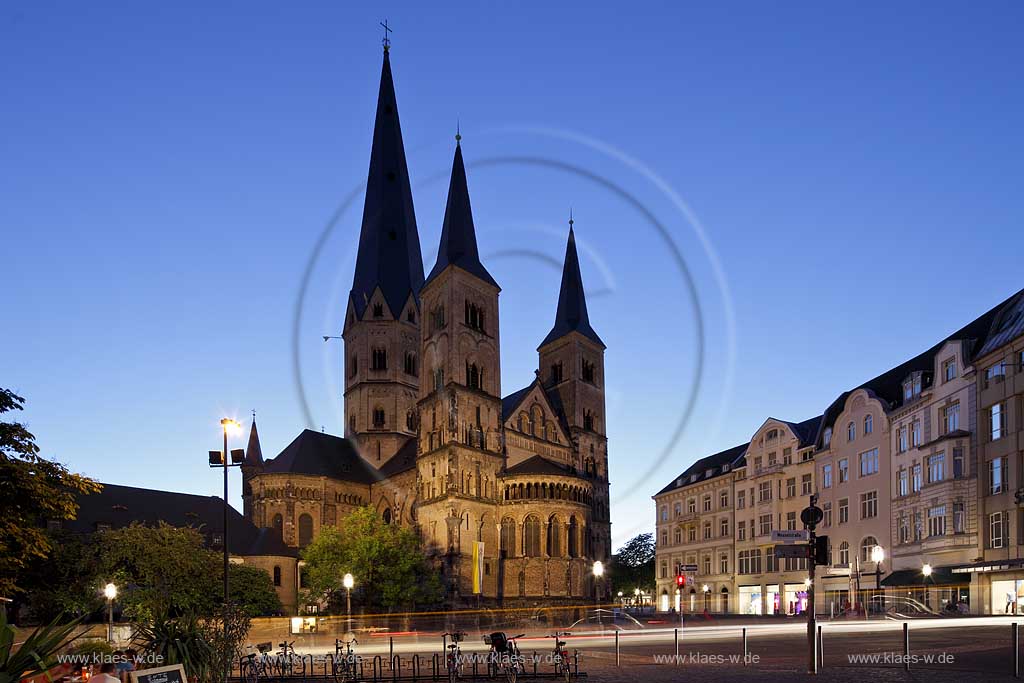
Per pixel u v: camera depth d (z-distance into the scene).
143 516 110.75
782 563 98.81
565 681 30.34
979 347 69.06
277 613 103.38
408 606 99.94
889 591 73.88
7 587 43.66
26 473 40.16
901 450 78.25
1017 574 59.25
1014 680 26.48
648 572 186.50
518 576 104.94
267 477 120.44
